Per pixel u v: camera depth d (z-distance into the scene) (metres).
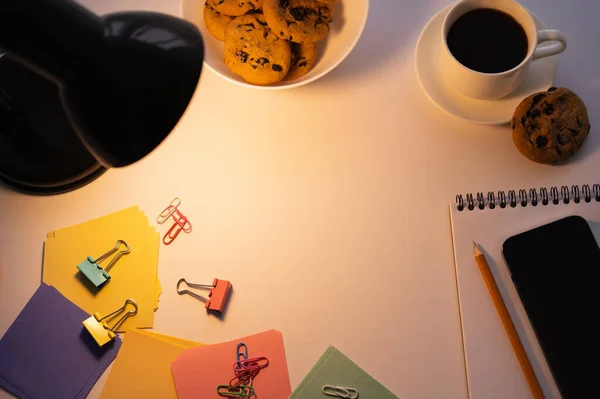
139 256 0.71
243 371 0.66
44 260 0.72
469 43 0.68
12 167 0.71
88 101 0.53
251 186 0.73
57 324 0.70
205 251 0.71
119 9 0.79
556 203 0.68
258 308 0.69
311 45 0.72
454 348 0.65
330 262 0.69
